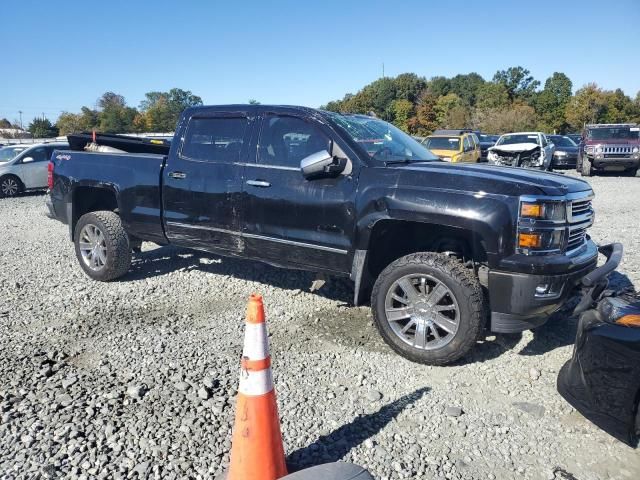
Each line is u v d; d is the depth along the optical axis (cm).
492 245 378
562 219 386
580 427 331
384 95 9125
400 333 418
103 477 277
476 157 1920
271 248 486
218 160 512
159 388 368
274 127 486
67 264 703
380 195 418
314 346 445
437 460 296
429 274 396
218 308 533
